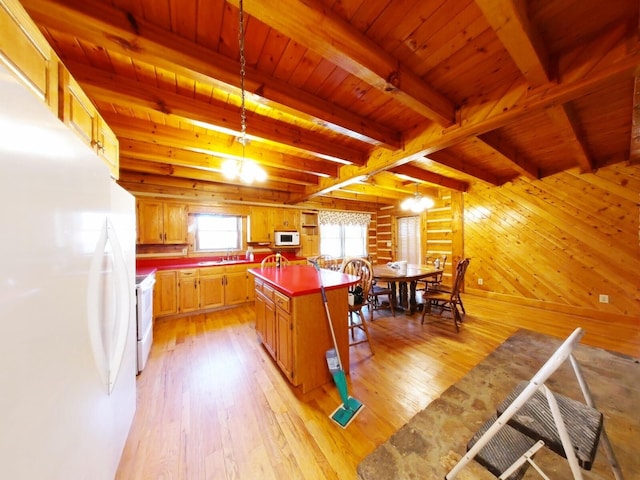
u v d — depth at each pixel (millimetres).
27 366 534
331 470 1254
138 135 2104
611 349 2461
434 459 1312
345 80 1621
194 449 1370
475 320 3363
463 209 4727
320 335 1936
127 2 1077
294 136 2309
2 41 674
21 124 518
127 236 1420
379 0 1091
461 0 1089
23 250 524
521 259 4000
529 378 2010
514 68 1514
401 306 3959
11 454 482
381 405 1721
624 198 3104
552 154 3078
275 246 4992
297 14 1040
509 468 988
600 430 968
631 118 2156
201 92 1728
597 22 1210
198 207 4117
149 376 2092
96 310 891
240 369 2199
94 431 871
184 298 3631
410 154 2307
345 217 6117
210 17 1161
